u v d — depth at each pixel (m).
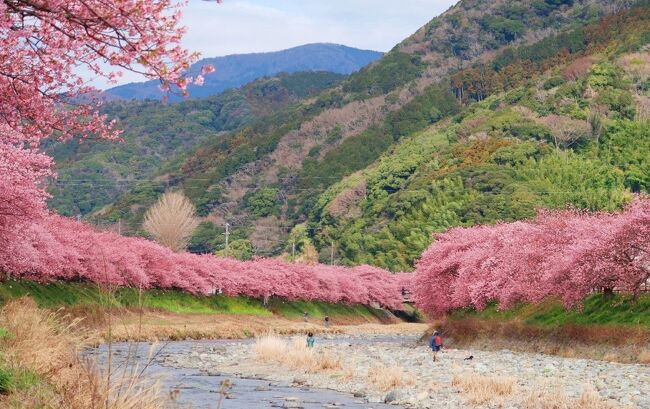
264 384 30.52
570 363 39.69
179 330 57.94
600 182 156.75
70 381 14.72
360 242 159.62
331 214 183.62
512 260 55.72
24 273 53.84
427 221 150.12
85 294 59.41
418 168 185.38
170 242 106.06
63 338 18.23
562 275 47.16
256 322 84.00
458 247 67.69
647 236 43.28
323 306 110.38
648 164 165.50
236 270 93.69
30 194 35.91
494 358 44.19
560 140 179.50
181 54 12.59
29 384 14.53
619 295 47.94
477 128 191.12
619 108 192.62
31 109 15.22
